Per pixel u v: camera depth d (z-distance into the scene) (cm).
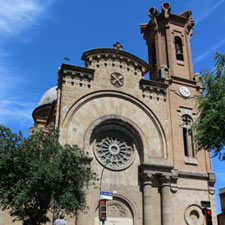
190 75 3953
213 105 2250
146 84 3584
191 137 3591
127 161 3238
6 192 2152
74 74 3281
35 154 2389
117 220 2978
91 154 3116
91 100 3272
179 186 3253
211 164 3512
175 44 4156
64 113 3102
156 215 3066
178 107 3656
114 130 3356
